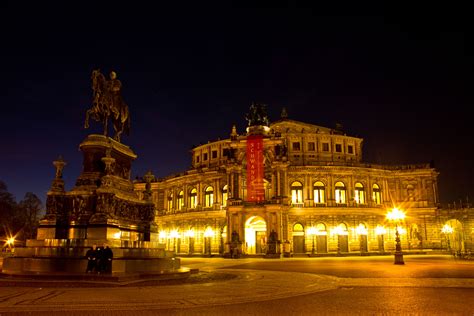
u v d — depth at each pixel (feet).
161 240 355.36
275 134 306.76
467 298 66.85
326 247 299.58
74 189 111.86
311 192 307.37
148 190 131.85
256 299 65.87
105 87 124.57
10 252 277.03
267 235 280.31
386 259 223.30
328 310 56.18
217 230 315.99
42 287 78.54
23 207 401.29
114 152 122.21
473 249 315.37
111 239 103.04
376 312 54.65
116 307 57.16
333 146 338.34
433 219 320.70
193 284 87.10
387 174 328.49
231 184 301.43
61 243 101.35
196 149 367.86
